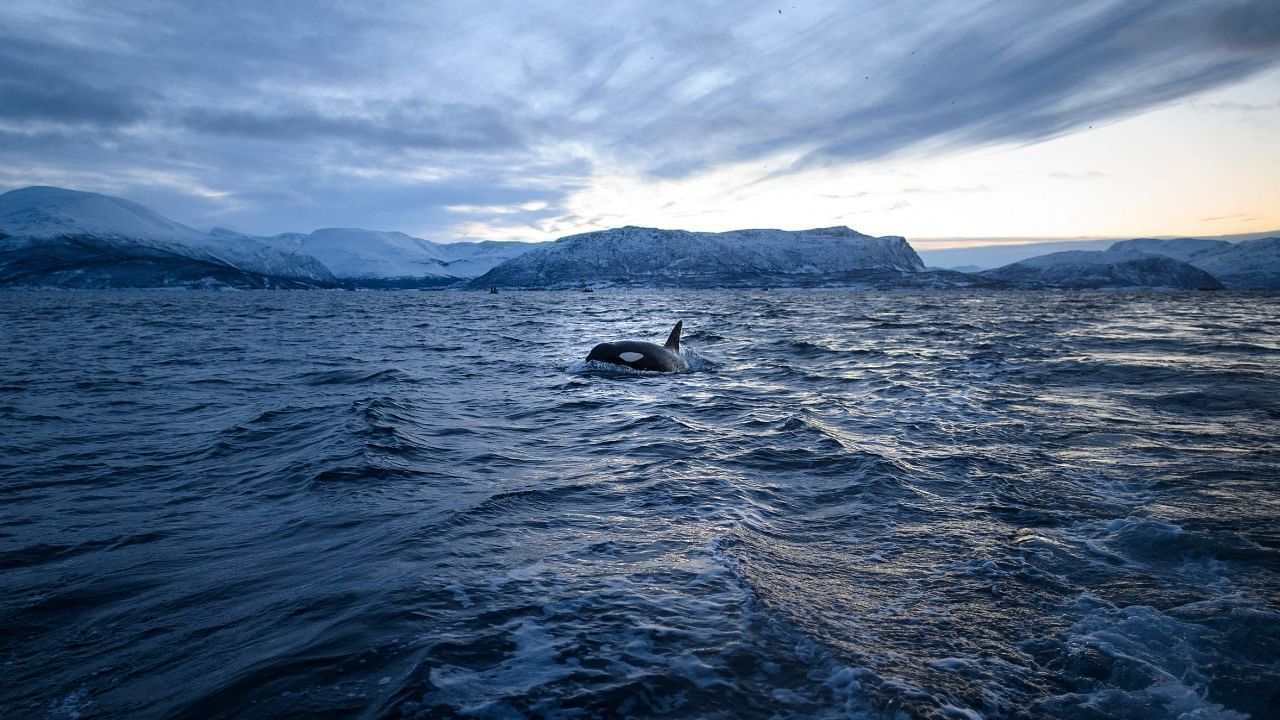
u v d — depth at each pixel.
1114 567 4.43
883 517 5.53
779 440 8.57
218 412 10.89
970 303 90.25
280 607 3.78
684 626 3.39
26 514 5.82
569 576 4.09
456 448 8.30
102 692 3.02
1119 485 6.47
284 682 2.88
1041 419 9.96
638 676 2.90
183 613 3.82
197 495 6.38
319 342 26.30
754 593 3.80
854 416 10.34
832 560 4.56
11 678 3.17
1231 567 4.41
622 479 6.71
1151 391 12.47
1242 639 3.42
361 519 5.49
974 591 4.05
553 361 19.19
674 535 4.93
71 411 10.96
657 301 108.44
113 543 5.09
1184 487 6.38
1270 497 6.03
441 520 5.35
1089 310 61.00
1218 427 9.30
